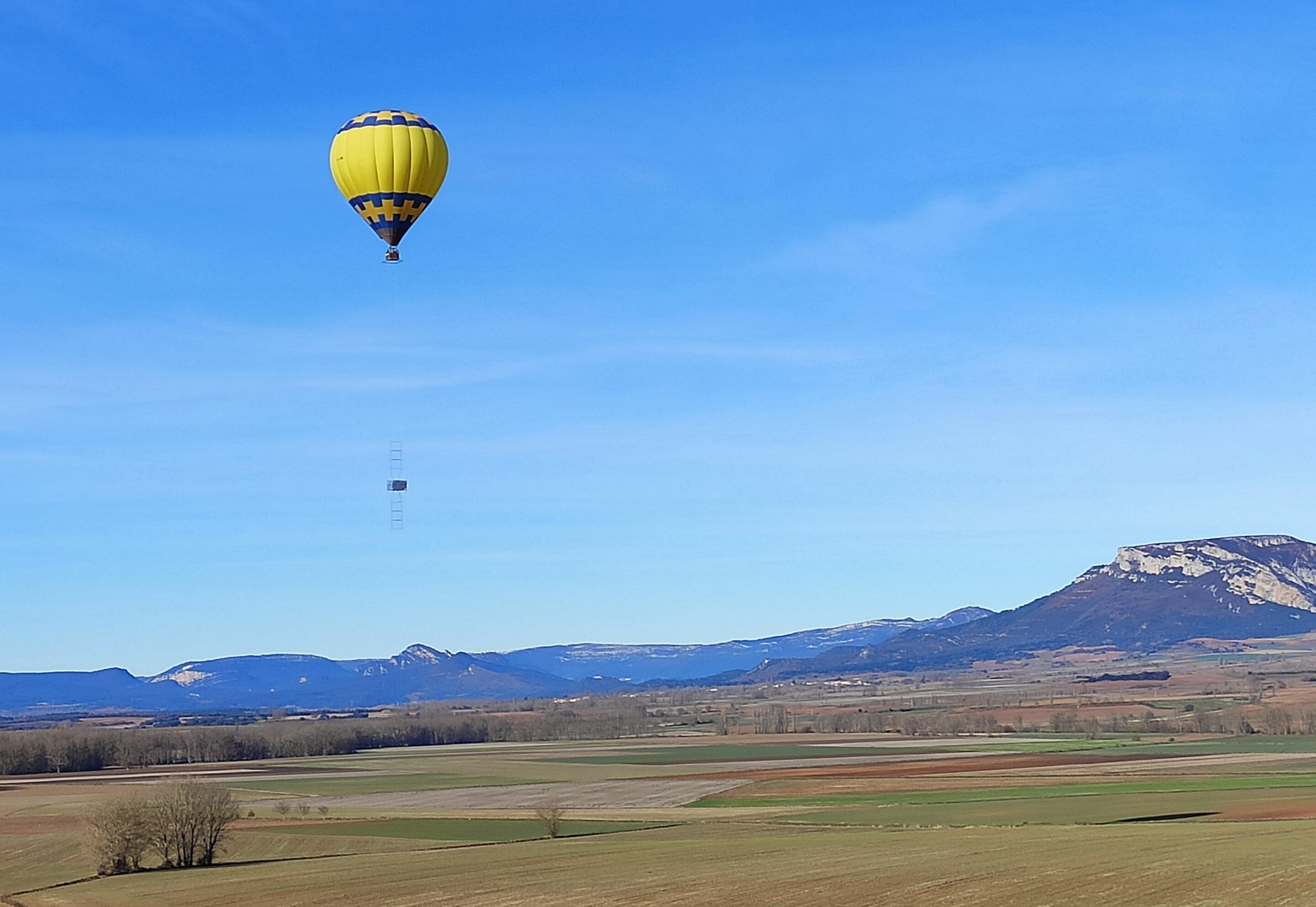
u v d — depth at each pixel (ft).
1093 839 242.17
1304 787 368.68
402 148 261.03
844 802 382.22
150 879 245.04
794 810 361.71
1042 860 208.33
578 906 179.32
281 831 339.16
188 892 216.95
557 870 223.30
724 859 230.68
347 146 263.90
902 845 243.60
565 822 346.13
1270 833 244.42
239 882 228.02
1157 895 167.84
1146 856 207.10
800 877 199.21
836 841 259.19
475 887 204.54
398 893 200.85
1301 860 195.52
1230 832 249.34
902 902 170.91
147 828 268.00
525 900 186.80
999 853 221.05
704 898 182.19
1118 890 173.37
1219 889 170.40
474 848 282.77
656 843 274.16
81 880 253.24
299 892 207.72
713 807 385.50
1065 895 170.71
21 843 321.11
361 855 278.46
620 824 335.67
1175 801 339.98
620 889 194.39
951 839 254.47
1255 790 363.56
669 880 202.59
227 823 276.62
